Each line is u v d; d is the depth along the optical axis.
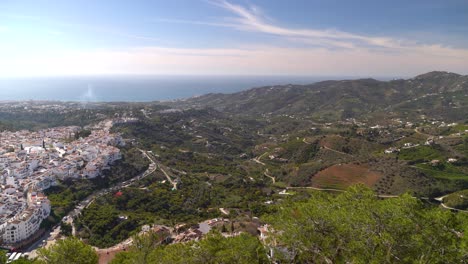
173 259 32.62
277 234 31.27
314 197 33.81
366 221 25.34
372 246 24.67
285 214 31.14
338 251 27.45
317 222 28.14
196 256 31.69
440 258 22.94
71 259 35.41
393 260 23.98
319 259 29.20
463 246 22.36
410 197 26.58
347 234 26.52
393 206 25.78
